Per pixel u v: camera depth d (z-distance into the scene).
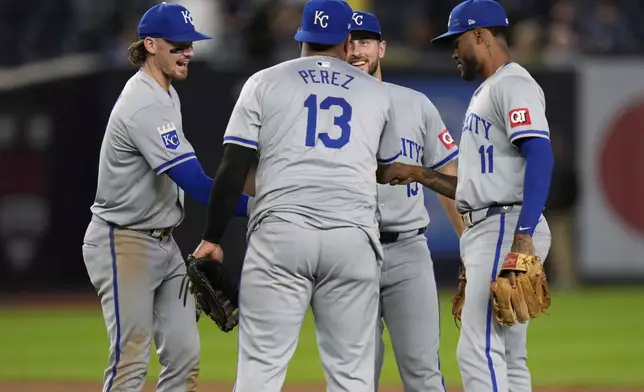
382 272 22.05
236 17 62.44
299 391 31.72
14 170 56.03
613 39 66.06
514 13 60.66
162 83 21.73
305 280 18.80
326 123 18.88
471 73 20.66
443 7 67.69
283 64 19.28
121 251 21.33
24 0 68.38
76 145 55.38
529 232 19.03
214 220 18.98
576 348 40.28
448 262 55.41
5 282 56.38
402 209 21.91
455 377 34.44
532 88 19.53
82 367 36.50
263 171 18.97
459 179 20.36
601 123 57.97
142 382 21.61
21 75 56.00
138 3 67.69
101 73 54.72
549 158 19.12
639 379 34.19
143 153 20.94
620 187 58.09
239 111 18.91
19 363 37.41
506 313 19.05
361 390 18.97
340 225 18.64
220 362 37.34
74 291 56.09
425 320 22.09
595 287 58.03
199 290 19.78
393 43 68.44
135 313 21.31
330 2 19.56
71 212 55.72
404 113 22.45
